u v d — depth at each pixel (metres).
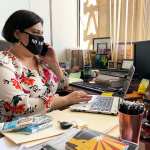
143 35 2.20
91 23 2.81
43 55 1.59
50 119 0.98
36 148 0.75
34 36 1.36
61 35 2.80
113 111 1.08
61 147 0.73
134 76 1.72
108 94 1.53
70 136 0.80
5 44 1.58
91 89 1.73
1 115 1.18
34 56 1.46
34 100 1.21
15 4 2.32
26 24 1.32
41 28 1.39
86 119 1.01
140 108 0.83
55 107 1.30
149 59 1.61
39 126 0.89
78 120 1.00
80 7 2.93
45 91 1.37
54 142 0.77
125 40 2.36
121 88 1.67
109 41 2.47
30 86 1.30
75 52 2.72
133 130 0.79
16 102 1.14
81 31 2.95
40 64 1.49
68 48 2.89
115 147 0.67
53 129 0.89
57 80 1.55
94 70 2.24
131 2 2.28
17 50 1.39
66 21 2.84
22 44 1.37
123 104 0.85
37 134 0.85
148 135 0.87
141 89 1.53
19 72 1.28
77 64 2.71
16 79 1.21
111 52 2.45
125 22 2.35
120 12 2.39
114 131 0.88
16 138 0.81
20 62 1.33
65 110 1.15
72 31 2.93
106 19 2.60
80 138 0.72
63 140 0.78
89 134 0.75
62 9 2.78
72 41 2.95
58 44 2.79
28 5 2.44
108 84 1.79
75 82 2.01
